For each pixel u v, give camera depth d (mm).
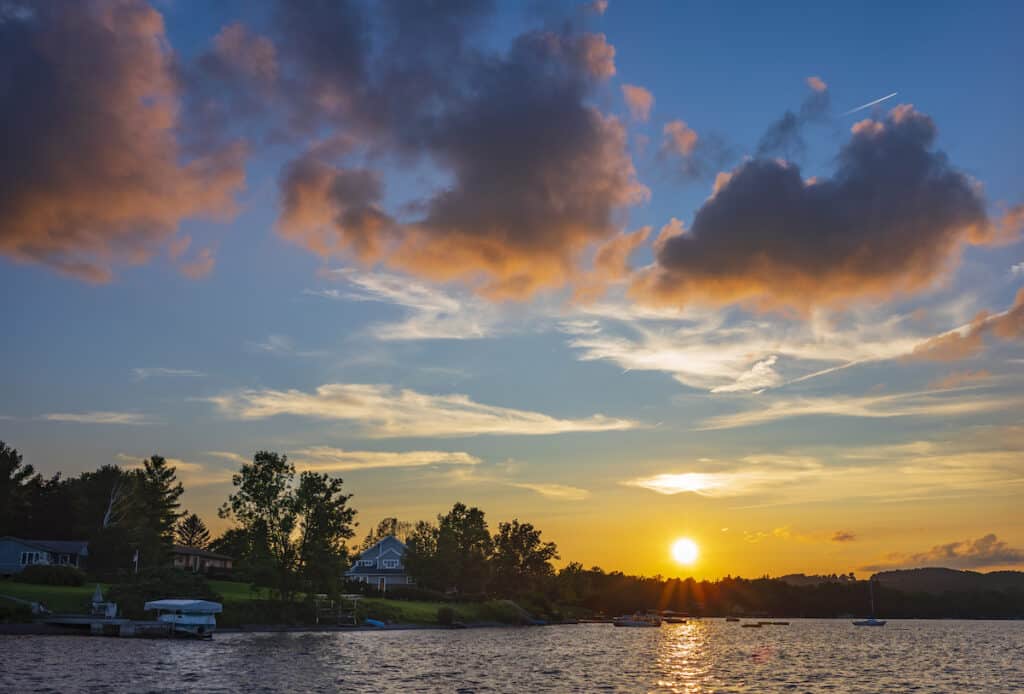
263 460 105062
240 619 95625
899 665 82000
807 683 61531
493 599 164625
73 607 81750
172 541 151750
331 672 55500
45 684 42500
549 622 172000
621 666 70875
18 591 85500
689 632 159875
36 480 153500
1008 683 64438
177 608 77875
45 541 123688
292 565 104688
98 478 138375
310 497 105188
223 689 44688
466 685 52406
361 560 180000
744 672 69375
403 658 68625
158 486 145125
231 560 158000
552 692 50594
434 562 162375
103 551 120938
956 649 113375
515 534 191875
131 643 67812
